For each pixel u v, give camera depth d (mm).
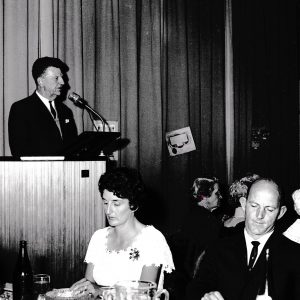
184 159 5172
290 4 6250
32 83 4047
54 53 4176
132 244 2328
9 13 3938
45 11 4121
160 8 4980
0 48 3885
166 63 5062
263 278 2080
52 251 2295
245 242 2189
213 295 1983
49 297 1938
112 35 4598
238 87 5730
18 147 3354
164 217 4996
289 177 6230
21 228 2242
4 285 2209
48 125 3484
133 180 2256
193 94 5301
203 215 3305
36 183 2266
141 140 4855
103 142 2844
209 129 5430
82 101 3760
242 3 5758
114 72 4598
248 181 3471
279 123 6121
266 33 5988
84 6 4430
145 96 4875
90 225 2396
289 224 3123
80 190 2363
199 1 5340
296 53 6305
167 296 1823
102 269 2340
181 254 3178
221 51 5527
